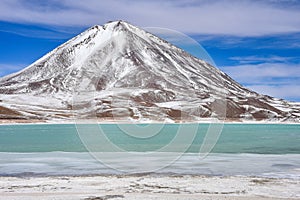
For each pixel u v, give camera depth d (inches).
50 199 319.3
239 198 327.6
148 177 462.0
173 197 328.5
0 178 457.4
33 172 514.9
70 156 706.8
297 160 655.1
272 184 408.5
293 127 2738.7
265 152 815.7
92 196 334.0
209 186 394.3
